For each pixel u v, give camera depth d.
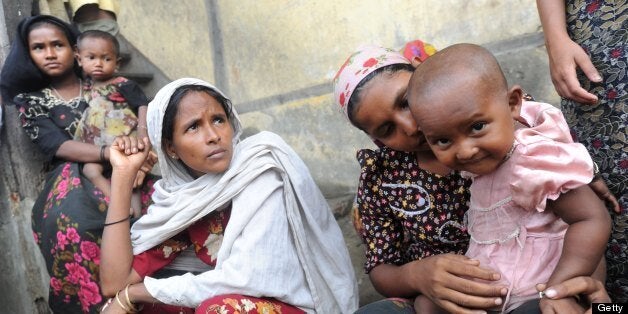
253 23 3.28
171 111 1.78
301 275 1.86
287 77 3.20
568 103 1.65
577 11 1.59
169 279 1.73
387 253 1.67
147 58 3.89
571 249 1.25
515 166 1.27
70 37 2.79
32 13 3.04
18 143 2.74
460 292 1.36
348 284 1.95
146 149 1.95
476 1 2.46
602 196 1.46
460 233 1.57
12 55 2.66
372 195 1.66
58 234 2.22
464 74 1.19
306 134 3.18
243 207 1.78
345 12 2.88
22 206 2.76
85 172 2.48
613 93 1.50
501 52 2.43
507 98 1.23
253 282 1.69
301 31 3.07
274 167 1.85
